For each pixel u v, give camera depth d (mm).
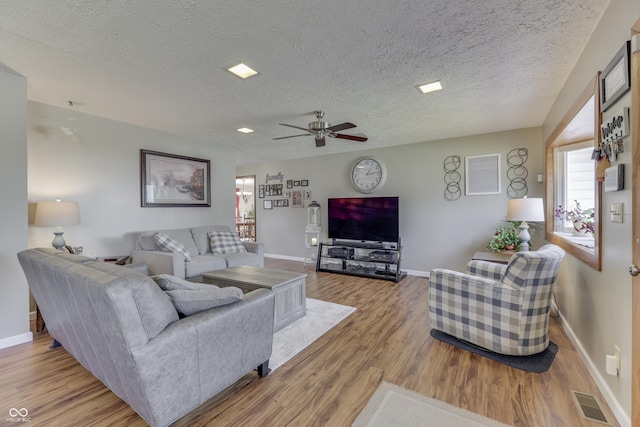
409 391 1854
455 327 2512
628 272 1507
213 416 1640
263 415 1649
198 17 1727
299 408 1706
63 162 3342
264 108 3258
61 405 1726
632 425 1417
